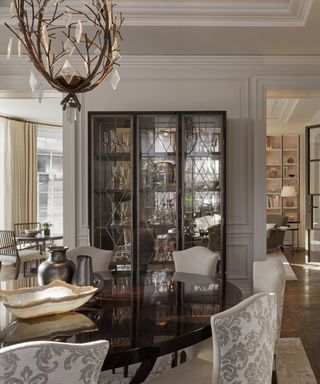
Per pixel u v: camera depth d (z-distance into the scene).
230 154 4.65
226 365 1.56
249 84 4.66
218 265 4.26
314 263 6.92
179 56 4.61
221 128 4.25
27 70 4.61
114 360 1.53
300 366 2.90
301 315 4.10
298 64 4.63
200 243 4.28
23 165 7.70
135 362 1.57
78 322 1.86
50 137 8.24
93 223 4.25
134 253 4.22
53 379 1.15
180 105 4.66
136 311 2.05
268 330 1.69
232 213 4.64
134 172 4.21
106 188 4.29
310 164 7.00
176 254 3.29
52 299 1.83
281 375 2.76
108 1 2.24
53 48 4.15
